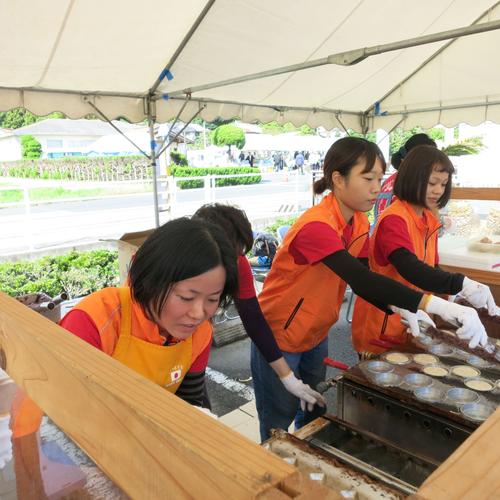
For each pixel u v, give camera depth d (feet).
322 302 4.94
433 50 15.61
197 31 10.99
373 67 15.30
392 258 4.70
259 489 0.89
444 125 17.01
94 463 1.39
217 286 2.35
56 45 9.60
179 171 56.39
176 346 2.97
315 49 13.02
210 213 4.09
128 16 9.51
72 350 1.47
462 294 4.62
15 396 1.83
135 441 1.18
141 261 2.36
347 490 2.51
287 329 5.07
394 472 2.91
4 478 1.76
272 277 5.16
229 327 11.72
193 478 1.03
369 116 18.93
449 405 3.24
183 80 12.76
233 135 83.46
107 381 1.28
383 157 4.52
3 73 10.05
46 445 1.64
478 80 15.72
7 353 1.85
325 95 16.33
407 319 4.16
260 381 5.33
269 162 91.25
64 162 62.34
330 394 8.56
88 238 23.71
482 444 1.07
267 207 32.17
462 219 7.56
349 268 4.10
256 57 12.66
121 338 2.83
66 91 11.49
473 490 0.94
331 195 4.76
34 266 17.66
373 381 3.59
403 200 5.07
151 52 11.13
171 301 2.34
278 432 3.05
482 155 33.32
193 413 1.13
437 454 3.22
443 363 3.93
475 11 13.79
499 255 5.91
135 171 63.93
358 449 3.14
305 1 10.90
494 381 3.57
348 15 11.82
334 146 4.58
